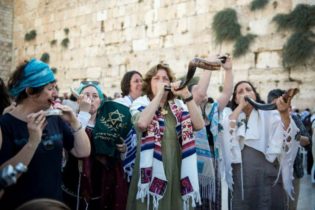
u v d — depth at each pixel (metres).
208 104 4.00
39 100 2.38
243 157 4.15
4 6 20.00
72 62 16.84
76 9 16.84
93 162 3.38
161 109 3.23
